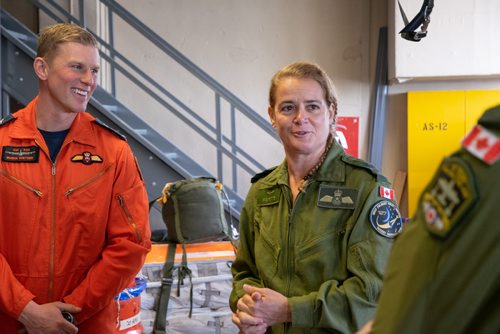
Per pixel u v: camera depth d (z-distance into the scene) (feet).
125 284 5.29
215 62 16.44
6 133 5.25
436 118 15.98
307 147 4.38
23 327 5.15
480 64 14.70
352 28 16.57
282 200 4.59
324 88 4.48
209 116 16.57
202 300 8.57
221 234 9.87
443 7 14.64
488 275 1.79
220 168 13.78
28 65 11.72
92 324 5.32
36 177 5.12
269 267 4.48
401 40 14.85
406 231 2.07
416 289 1.89
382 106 16.33
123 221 5.40
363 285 3.90
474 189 1.81
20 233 5.07
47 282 5.07
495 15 14.58
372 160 16.34
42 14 15.66
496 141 1.84
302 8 16.52
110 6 13.33
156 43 13.43
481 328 1.85
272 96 4.65
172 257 8.85
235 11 16.42
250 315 4.09
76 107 5.15
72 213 5.14
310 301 4.01
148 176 12.17
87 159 5.31
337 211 4.25
